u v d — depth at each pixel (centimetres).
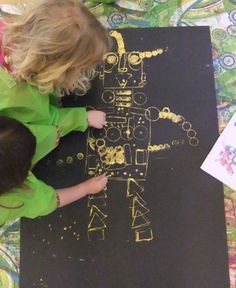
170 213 117
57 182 120
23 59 97
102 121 122
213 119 121
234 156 118
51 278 116
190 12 128
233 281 112
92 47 99
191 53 125
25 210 111
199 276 113
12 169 94
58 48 95
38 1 96
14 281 117
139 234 117
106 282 115
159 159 120
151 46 126
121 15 129
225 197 117
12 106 108
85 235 118
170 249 115
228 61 124
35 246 118
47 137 115
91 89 124
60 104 124
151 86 123
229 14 127
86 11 97
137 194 118
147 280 114
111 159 121
